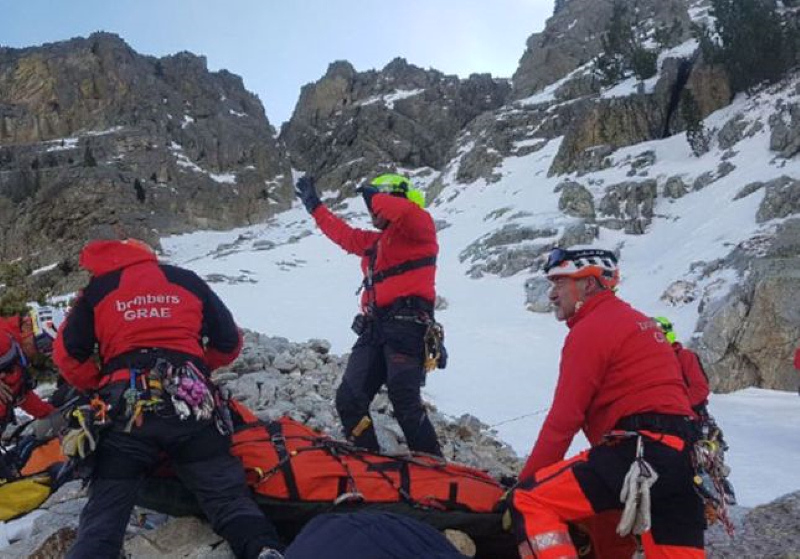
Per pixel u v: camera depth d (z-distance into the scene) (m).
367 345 5.15
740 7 38.78
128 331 3.72
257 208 57.91
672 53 46.53
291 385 8.17
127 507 3.61
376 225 5.20
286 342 10.31
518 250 30.03
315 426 6.96
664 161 35.97
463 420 9.16
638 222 30.77
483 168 48.94
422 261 5.13
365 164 62.53
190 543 3.94
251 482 3.95
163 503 4.07
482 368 17.89
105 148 57.00
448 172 52.62
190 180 56.53
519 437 11.43
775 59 37.22
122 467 3.61
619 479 3.40
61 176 52.00
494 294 27.30
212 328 4.08
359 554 2.46
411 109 66.81
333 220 5.50
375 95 71.19
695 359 6.80
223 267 33.34
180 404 3.61
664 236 29.20
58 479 3.81
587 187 35.69
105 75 62.84
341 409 5.13
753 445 12.02
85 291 3.83
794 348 17.61
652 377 3.51
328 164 65.94
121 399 3.60
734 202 28.12
